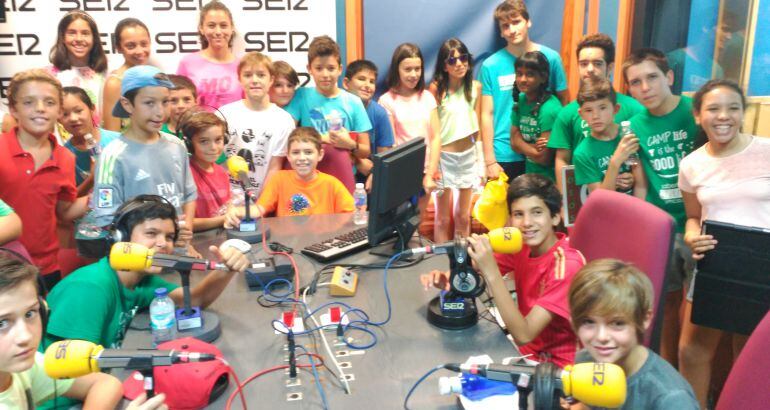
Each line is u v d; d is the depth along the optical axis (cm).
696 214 240
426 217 454
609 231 182
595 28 429
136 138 238
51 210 260
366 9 415
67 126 304
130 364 114
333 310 169
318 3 405
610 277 127
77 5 380
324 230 252
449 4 420
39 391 133
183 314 162
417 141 219
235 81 373
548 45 437
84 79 366
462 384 131
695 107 226
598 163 282
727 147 222
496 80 406
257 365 148
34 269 119
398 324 169
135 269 157
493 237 166
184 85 323
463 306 168
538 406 102
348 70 371
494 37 430
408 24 421
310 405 131
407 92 394
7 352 112
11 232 204
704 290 204
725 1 337
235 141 331
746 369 127
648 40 407
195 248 235
